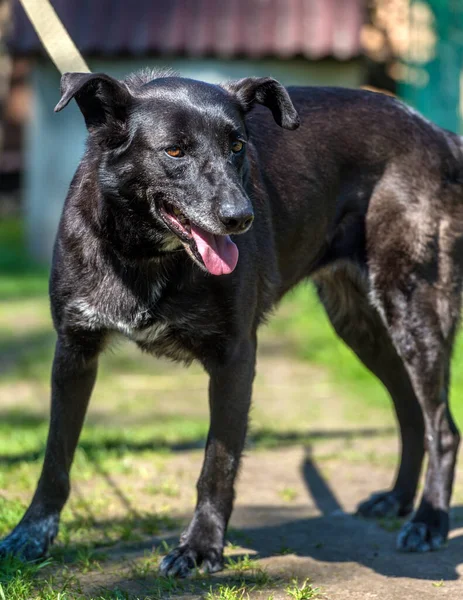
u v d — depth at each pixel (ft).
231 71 80.38
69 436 22.24
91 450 32.17
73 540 23.17
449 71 55.57
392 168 25.39
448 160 26.14
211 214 19.49
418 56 57.11
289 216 24.07
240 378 21.61
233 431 21.47
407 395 27.35
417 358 25.02
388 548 23.49
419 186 25.39
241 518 25.86
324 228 25.36
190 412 41.50
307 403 43.24
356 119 25.50
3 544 21.29
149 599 19.22
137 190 20.57
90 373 22.36
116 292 21.30
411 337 25.05
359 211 25.45
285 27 79.10
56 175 85.20
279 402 43.37
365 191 25.36
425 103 56.80
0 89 118.01
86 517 24.80
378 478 30.78
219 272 19.76
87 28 80.48
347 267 25.88
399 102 26.61
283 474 31.01
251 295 21.81
